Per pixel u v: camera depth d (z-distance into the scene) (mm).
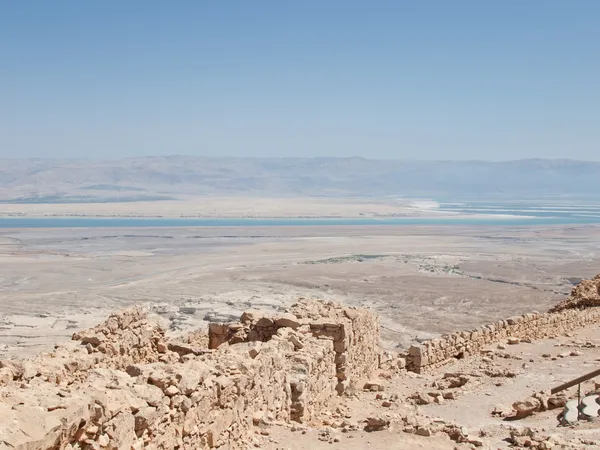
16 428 8000
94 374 11492
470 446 13719
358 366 21812
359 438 14094
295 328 20250
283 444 13422
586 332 30938
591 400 17062
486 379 22203
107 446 9383
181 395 11414
